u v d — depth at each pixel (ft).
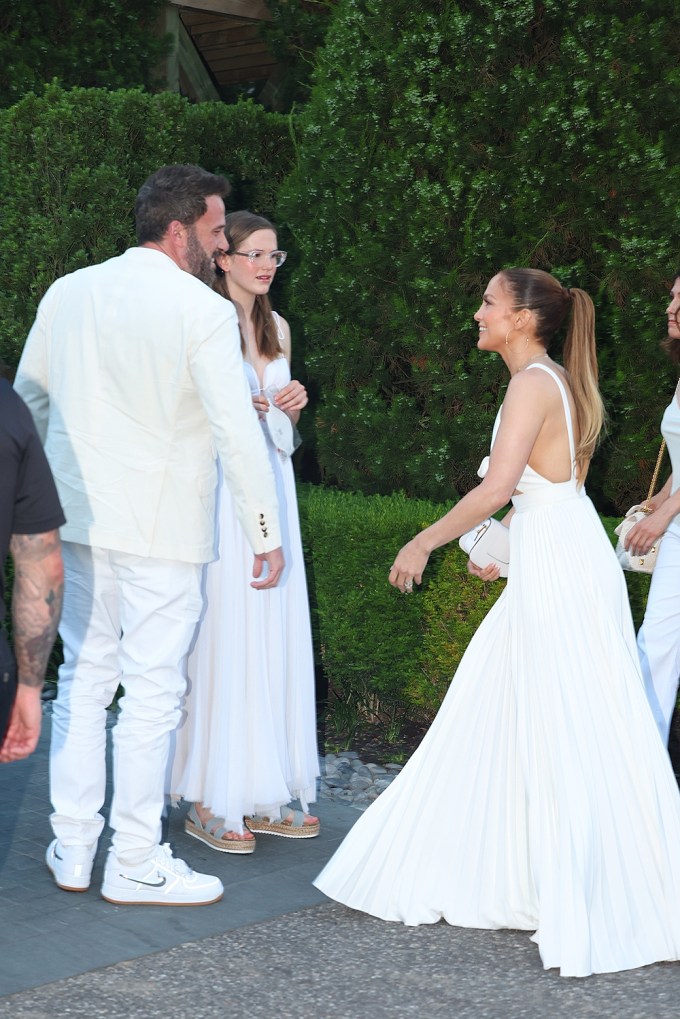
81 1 26.81
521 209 17.60
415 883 11.43
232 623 12.92
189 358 10.85
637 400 18.08
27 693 8.60
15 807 14.26
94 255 20.51
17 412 8.20
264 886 12.28
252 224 13.26
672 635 14.38
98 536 11.13
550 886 10.65
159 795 11.66
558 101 17.17
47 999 9.74
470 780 11.39
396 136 18.08
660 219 17.03
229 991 9.96
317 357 19.38
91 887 12.07
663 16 17.15
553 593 11.25
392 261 18.40
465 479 18.83
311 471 24.20
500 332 11.80
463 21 17.35
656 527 13.87
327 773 16.31
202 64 30.55
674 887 10.89
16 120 20.24
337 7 19.80
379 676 17.51
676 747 17.19
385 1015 9.60
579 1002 9.91
